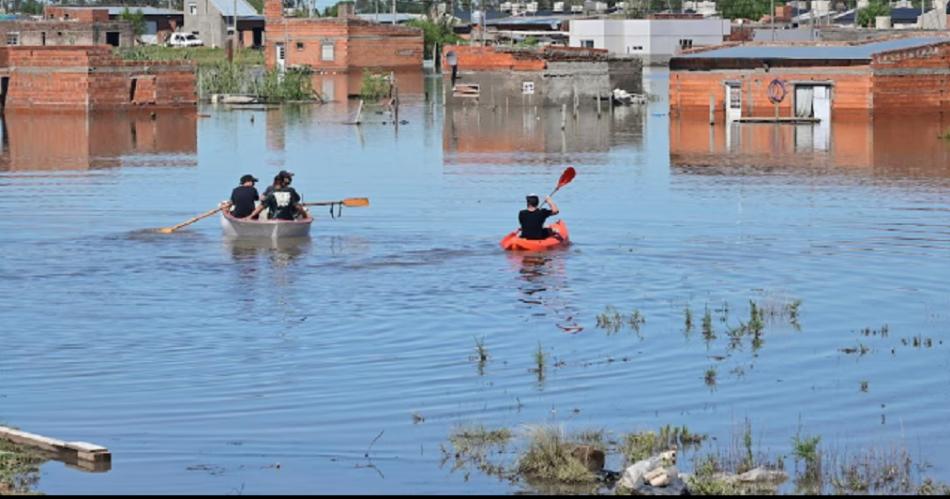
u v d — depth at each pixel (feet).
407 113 367.86
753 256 135.95
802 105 343.26
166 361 96.12
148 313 111.14
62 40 574.97
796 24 597.93
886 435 79.82
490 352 98.89
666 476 71.05
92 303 114.83
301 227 145.38
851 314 110.63
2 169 223.30
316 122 332.19
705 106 360.48
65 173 216.54
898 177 205.98
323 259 134.62
